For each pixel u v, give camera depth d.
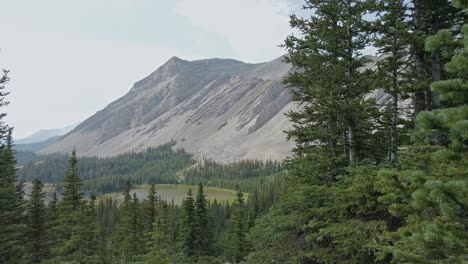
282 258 15.97
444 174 7.29
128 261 41.22
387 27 12.60
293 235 16.17
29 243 31.02
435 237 5.20
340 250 13.09
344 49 15.31
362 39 14.77
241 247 48.62
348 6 15.06
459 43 5.72
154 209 49.00
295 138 17.31
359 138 15.52
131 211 44.38
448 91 5.36
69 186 34.59
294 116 17.25
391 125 14.12
